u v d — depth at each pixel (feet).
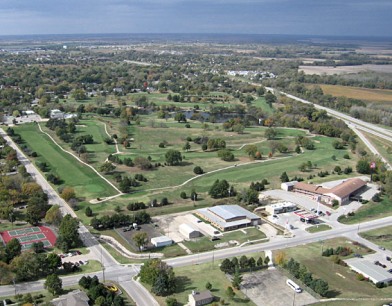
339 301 410.72
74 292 396.98
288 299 411.95
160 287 410.93
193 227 572.92
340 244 532.32
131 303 398.62
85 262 474.49
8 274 435.12
